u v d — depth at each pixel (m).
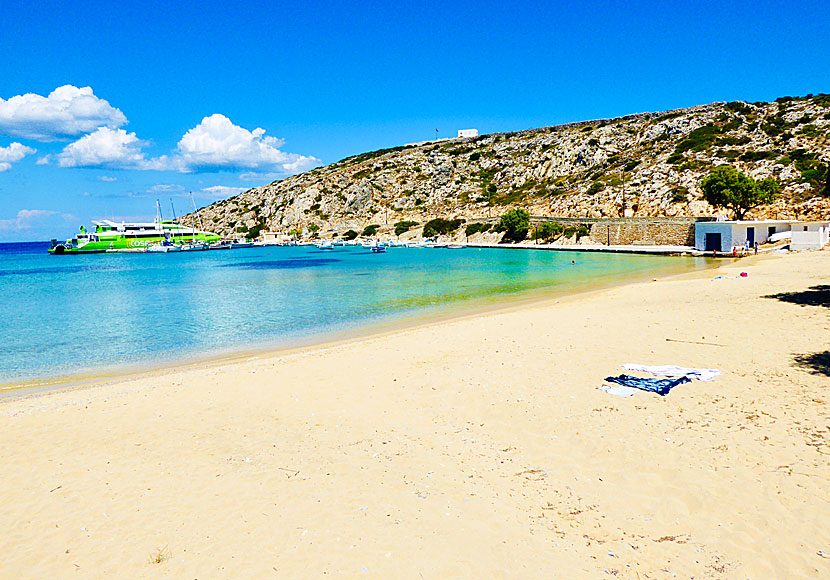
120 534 7.05
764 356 13.66
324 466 8.94
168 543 6.79
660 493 7.32
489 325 22.16
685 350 15.04
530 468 8.45
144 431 11.09
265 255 128.38
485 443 9.55
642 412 10.27
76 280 67.31
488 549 6.33
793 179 88.56
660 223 89.31
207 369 17.53
